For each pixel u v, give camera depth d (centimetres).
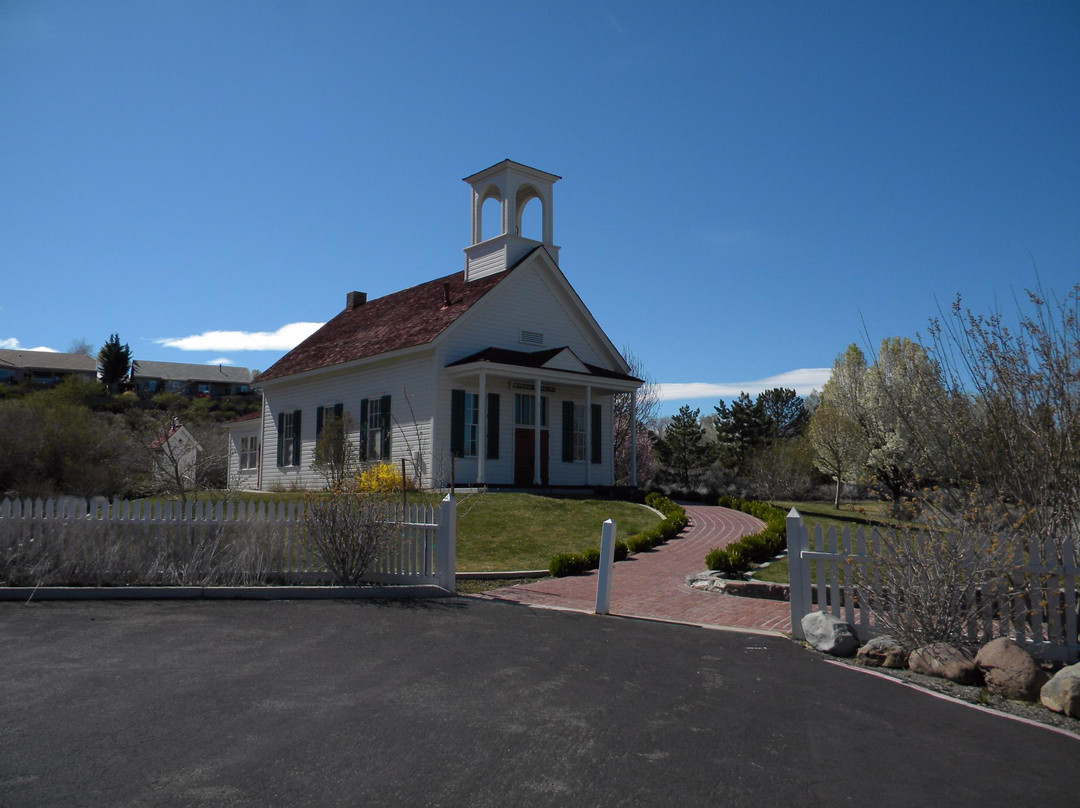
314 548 1197
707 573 1298
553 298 2861
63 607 998
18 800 423
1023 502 881
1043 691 670
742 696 667
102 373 9050
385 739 532
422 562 1197
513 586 1252
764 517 2103
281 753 502
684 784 475
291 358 3259
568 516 1928
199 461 3189
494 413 2561
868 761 524
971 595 794
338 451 2547
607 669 740
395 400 2577
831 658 816
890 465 2555
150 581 1138
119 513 1161
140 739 520
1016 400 912
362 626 908
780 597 1149
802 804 452
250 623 912
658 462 5497
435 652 786
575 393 2847
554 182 2908
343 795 442
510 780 470
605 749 528
